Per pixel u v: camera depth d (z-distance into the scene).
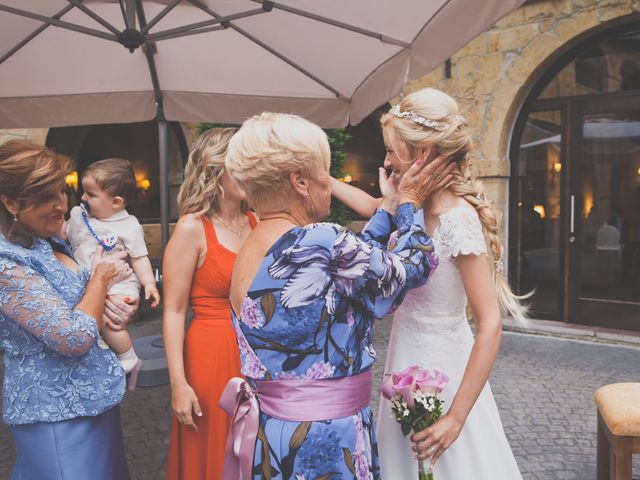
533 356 5.11
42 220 1.53
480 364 1.45
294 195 1.24
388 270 1.21
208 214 2.03
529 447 3.25
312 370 1.18
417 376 1.47
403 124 1.53
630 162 5.79
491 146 6.21
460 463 1.65
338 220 6.86
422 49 2.52
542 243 6.36
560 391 4.17
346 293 1.18
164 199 3.74
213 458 1.96
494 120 6.16
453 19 2.26
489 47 6.11
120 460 1.74
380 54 2.87
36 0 2.81
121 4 2.66
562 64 6.04
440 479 1.66
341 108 3.42
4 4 2.79
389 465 1.70
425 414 1.45
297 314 1.16
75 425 1.58
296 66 3.24
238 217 2.09
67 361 1.56
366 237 1.33
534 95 6.23
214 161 1.97
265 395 1.23
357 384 1.22
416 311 1.68
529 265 6.45
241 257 1.28
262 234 1.24
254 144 1.20
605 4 5.36
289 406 1.19
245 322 1.23
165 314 1.98
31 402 1.52
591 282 6.07
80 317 1.50
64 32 3.12
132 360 1.78
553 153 6.22
